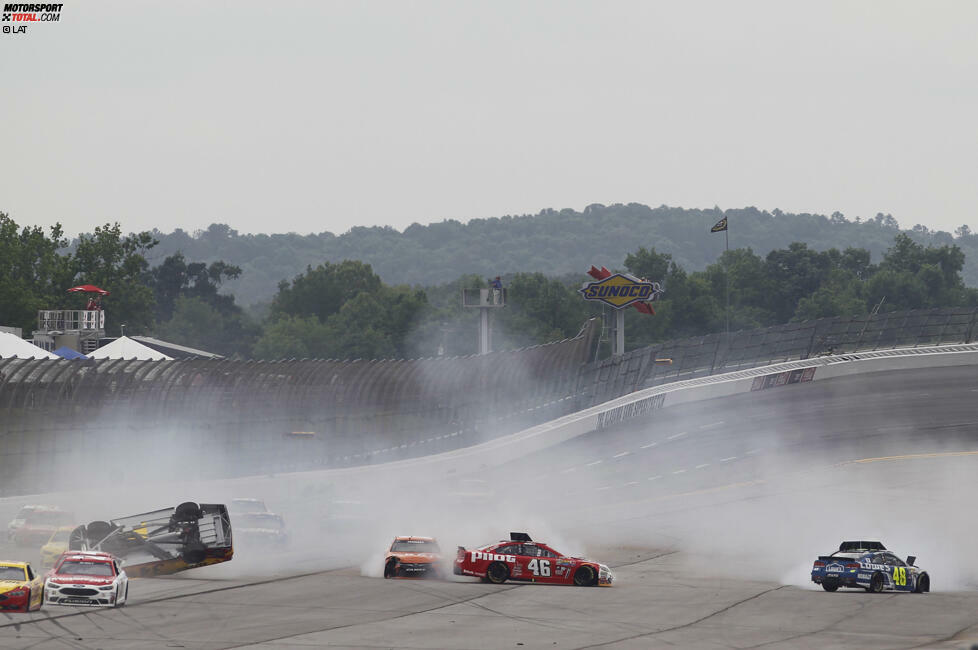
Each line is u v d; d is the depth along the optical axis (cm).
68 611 9938
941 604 11350
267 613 10069
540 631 9369
